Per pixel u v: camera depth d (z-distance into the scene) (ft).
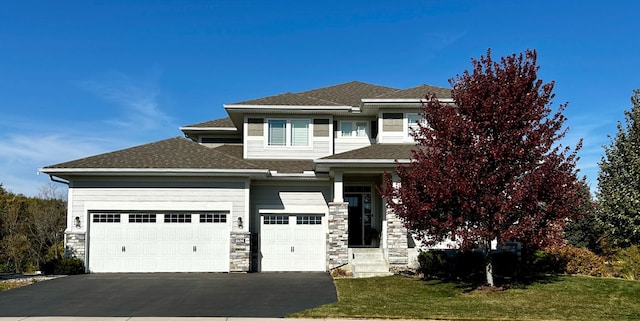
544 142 50.49
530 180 49.08
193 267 72.23
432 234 53.01
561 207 50.49
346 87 101.35
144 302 48.60
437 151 52.70
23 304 47.73
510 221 51.06
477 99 51.31
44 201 156.25
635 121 79.20
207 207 72.95
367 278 63.77
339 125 87.15
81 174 71.72
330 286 57.82
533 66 51.90
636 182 75.72
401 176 55.01
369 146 77.92
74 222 71.61
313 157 84.64
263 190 77.77
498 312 44.14
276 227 77.20
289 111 83.82
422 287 56.44
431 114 54.44
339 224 72.02
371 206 80.79
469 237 49.65
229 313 43.52
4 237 132.46
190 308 45.70
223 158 75.87
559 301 48.83
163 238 72.49
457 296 51.39
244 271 72.13
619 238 79.05
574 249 68.18
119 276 66.85
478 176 49.29
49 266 69.15
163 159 74.49
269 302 48.44
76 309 45.37
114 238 72.13
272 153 84.64
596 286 55.26
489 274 55.77
